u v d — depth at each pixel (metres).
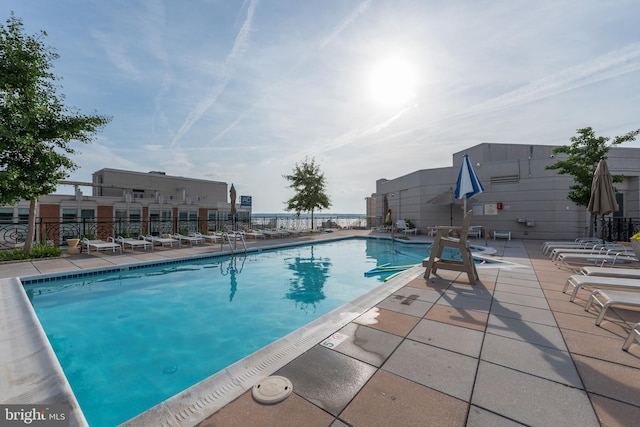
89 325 4.63
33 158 8.51
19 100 8.10
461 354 2.69
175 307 5.50
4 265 7.87
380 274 8.29
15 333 3.29
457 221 17.38
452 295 4.69
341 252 12.40
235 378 2.28
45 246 9.52
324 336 3.09
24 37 8.41
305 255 11.55
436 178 18.11
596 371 2.37
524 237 15.19
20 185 7.96
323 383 2.20
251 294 6.38
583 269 5.14
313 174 23.53
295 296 6.26
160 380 3.19
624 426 1.71
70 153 9.55
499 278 5.91
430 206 18.28
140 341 4.11
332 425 1.74
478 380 2.25
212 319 4.93
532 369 2.41
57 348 3.90
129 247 11.54
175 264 9.15
